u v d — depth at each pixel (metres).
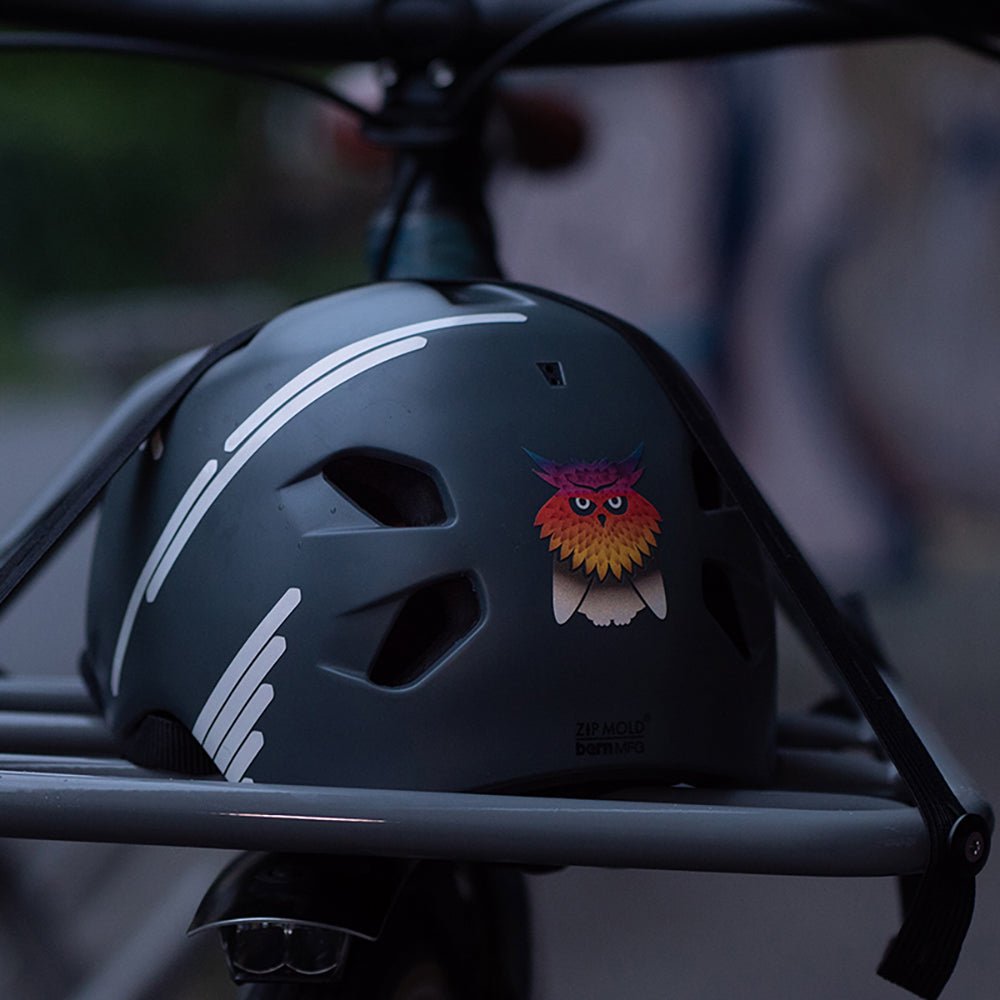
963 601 5.85
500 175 1.78
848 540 6.45
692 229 6.32
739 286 6.38
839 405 6.41
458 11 1.59
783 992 2.72
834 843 1.29
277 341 1.41
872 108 6.36
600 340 1.42
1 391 14.79
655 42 1.62
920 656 5.04
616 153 6.29
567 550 1.36
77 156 20.97
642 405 1.40
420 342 1.39
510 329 1.40
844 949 2.93
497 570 1.35
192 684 1.38
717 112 6.32
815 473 6.45
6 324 19.16
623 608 1.36
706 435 1.39
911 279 6.44
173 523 1.40
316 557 1.36
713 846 1.29
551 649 1.35
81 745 1.45
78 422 12.58
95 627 1.45
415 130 1.57
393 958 1.41
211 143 21.58
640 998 2.67
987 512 6.43
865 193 6.39
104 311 18.61
